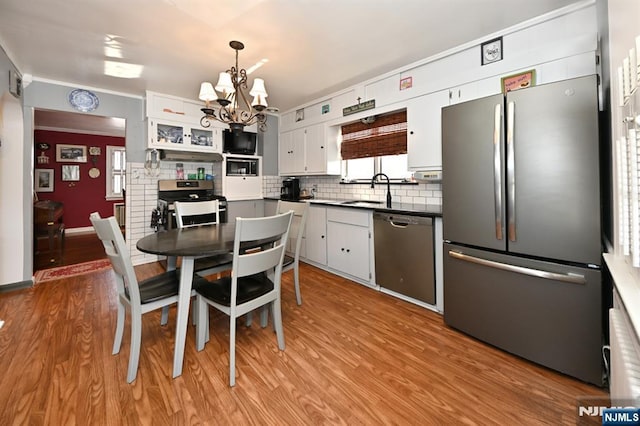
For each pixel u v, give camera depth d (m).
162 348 1.90
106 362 1.73
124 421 1.31
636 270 0.96
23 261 3.04
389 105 3.13
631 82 0.89
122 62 2.80
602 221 1.52
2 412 1.35
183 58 2.71
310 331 2.13
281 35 2.33
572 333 1.56
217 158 4.25
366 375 1.64
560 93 1.53
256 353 1.85
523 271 1.69
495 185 1.79
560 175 1.55
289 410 1.38
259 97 2.38
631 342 0.91
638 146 0.84
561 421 1.31
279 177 5.01
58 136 6.18
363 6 1.97
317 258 3.67
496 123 1.76
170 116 3.85
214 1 1.89
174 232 2.23
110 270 3.60
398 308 2.53
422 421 1.32
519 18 2.13
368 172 3.84
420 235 2.48
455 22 2.18
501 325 1.83
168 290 1.75
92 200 6.59
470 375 1.64
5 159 2.93
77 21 2.10
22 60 2.74
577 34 1.97
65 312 2.43
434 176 2.68
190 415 1.35
